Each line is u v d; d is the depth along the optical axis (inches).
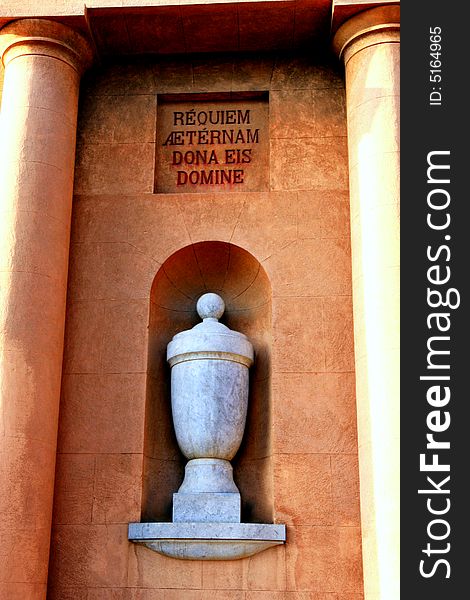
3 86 467.2
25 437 393.4
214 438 414.6
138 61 485.4
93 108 477.7
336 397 422.0
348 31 448.8
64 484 414.9
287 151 463.5
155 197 458.9
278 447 414.3
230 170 469.7
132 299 443.2
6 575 374.3
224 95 478.9
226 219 453.4
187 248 450.6
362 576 394.6
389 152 423.2
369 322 404.8
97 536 406.6
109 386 429.4
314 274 441.7
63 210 436.1
